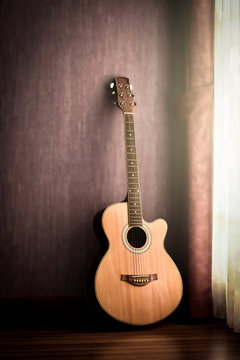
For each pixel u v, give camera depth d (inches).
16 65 77.0
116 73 79.8
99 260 65.7
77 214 77.7
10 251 75.9
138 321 64.7
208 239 71.4
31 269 76.2
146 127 80.9
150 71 81.3
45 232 76.8
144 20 81.4
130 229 69.7
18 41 77.2
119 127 79.6
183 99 73.4
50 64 78.0
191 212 71.2
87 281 67.9
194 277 70.4
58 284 76.6
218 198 73.0
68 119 78.1
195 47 71.5
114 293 64.3
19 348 55.4
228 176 67.6
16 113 76.9
